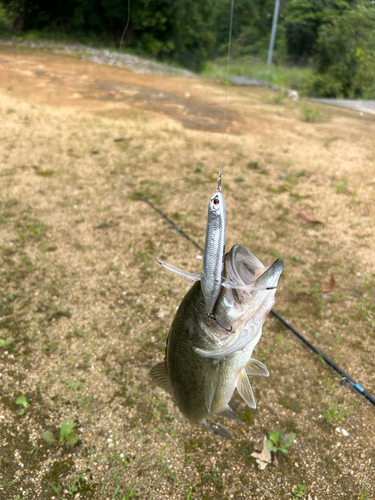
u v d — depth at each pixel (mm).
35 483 530
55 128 1514
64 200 1079
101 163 1279
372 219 1089
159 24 3846
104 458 562
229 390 413
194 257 922
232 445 588
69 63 2746
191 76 2961
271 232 1021
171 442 586
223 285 306
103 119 1654
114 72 2646
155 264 898
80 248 923
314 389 669
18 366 669
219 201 280
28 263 867
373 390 667
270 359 715
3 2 3529
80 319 760
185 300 394
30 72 2312
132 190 1148
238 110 1962
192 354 393
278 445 584
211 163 1333
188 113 1846
